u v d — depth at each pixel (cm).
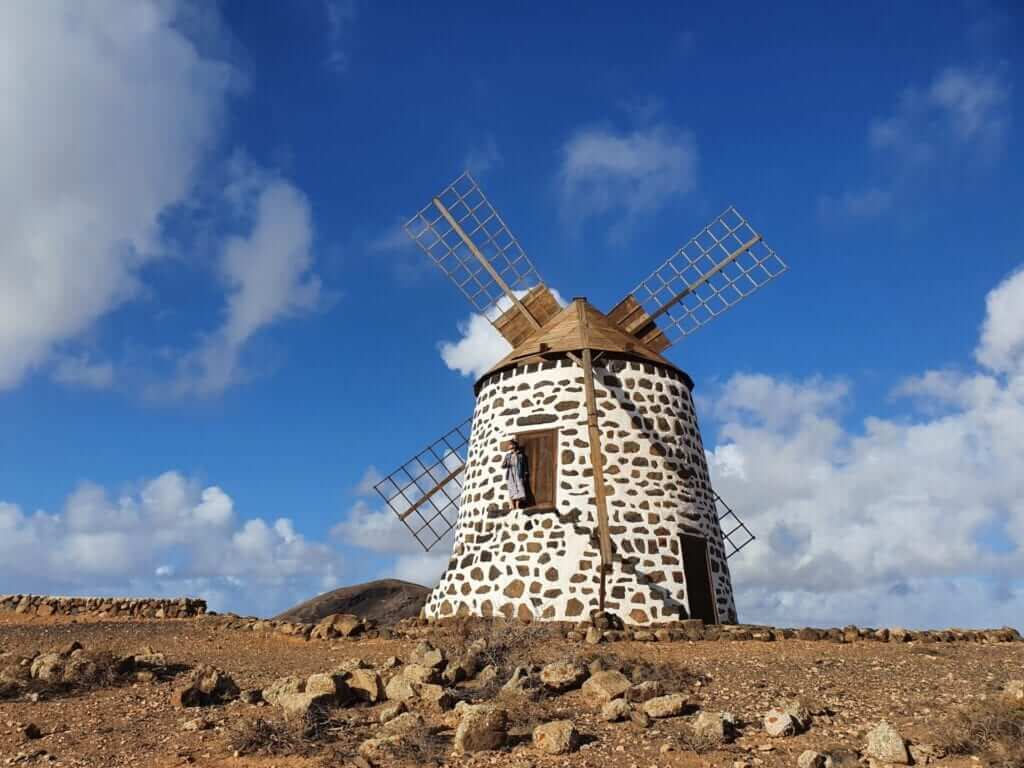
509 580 2089
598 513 1981
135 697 1335
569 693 1295
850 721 1133
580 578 2038
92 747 1084
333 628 1928
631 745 1045
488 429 2341
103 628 2136
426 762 1000
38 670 1419
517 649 1606
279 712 1232
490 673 1398
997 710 1077
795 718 1089
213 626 2122
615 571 2041
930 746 994
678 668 1436
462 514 2334
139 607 2445
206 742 1095
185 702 1284
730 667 1485
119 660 1466
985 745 994
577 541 2078
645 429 2236
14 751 1071
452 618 1980
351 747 1065
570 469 2162
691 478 2267
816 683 1358
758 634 1789
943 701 1217
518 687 1297
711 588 2184
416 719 1141
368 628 1941
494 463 2269
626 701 1173
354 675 1313
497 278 2658
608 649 1659
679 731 1080
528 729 1112
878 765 952
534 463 2208
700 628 1838
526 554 2097
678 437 2286
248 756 1038
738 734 1081
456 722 1159
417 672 1364
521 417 2270
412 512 2702
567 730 1041
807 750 980
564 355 2284
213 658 1705
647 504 2147
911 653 1669
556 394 2250
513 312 2627
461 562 2216
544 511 2133
